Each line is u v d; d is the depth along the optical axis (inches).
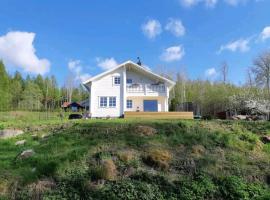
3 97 2987.2
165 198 588.7
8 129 1014.4
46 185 605.0
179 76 3216.0
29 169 655.1
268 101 1840.6
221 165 705.0
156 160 687.1
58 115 2182.6
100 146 762.2
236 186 619.8
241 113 1909.4
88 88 1680.6
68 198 572.7
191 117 1362.0
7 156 748.0
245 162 732.0
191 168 676.1
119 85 1563.7
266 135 918.4
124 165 673.6
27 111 2800.2
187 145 791.1
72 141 826.8
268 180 666.8
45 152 749.3
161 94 1588.3
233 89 2696.9
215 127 950.4
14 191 585.9
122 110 1542.8
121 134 844.6
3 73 3398.1
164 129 890.1
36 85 4040.4
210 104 2664.9
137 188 599.8
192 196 593.9
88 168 655.1
